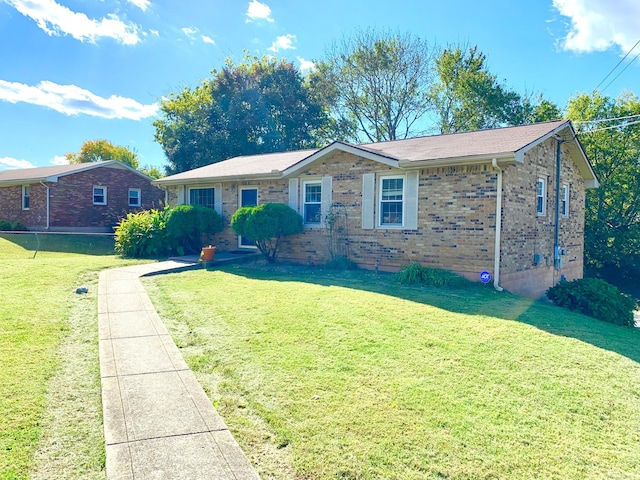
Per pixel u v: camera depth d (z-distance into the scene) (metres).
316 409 3.72
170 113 33.41
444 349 5.28
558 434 3.44
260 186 14.34
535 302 8.61
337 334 5.75
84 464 2.87
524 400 4.00
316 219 13.05
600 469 2.99
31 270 9.83
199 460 2.96
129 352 5.02
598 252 21.61
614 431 3.52
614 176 21.56
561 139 12.62
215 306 7.24
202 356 4.95
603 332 6.74
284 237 13.64
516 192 10.27
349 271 11.52
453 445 3.22
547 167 12.05
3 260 11.88
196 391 4.04
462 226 10.14
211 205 15.92
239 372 4.50
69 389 3.99
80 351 5.00
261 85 29.89
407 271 9.90
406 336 5.74
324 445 3.19
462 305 7.61
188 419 3.51
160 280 9.79
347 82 31.66
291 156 16.58
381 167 11.49
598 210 21.84
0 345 4.91
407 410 3.73
